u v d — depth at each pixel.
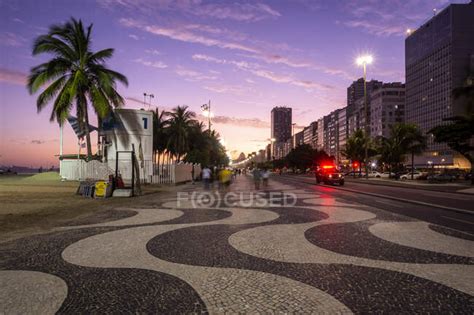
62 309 3.80
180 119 58.16
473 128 35.09
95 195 17.16
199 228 8.75
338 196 19.12
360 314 3.67
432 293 4.27
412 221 10.02
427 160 107.25
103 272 5.12
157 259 5.83
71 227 8.90
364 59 42.97
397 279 4.80
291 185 32.09
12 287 4.48
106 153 29.89
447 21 115.81
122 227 8.90
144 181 27.44
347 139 68.38
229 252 6.30
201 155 46.03
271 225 9.23
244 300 4.05
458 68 111.88
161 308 3.82
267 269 5.27
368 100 155.50
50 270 5.21
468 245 6.88
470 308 3.82
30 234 7.98
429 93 125.00
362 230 8.53
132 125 29.94
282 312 3.72
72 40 28.23
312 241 7.23
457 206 14.07
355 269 5.27
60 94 27.64
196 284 4.59
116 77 29.36
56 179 32.69
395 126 52.91
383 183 35.94
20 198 16.23
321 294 4.23
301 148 100.50
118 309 3.79
